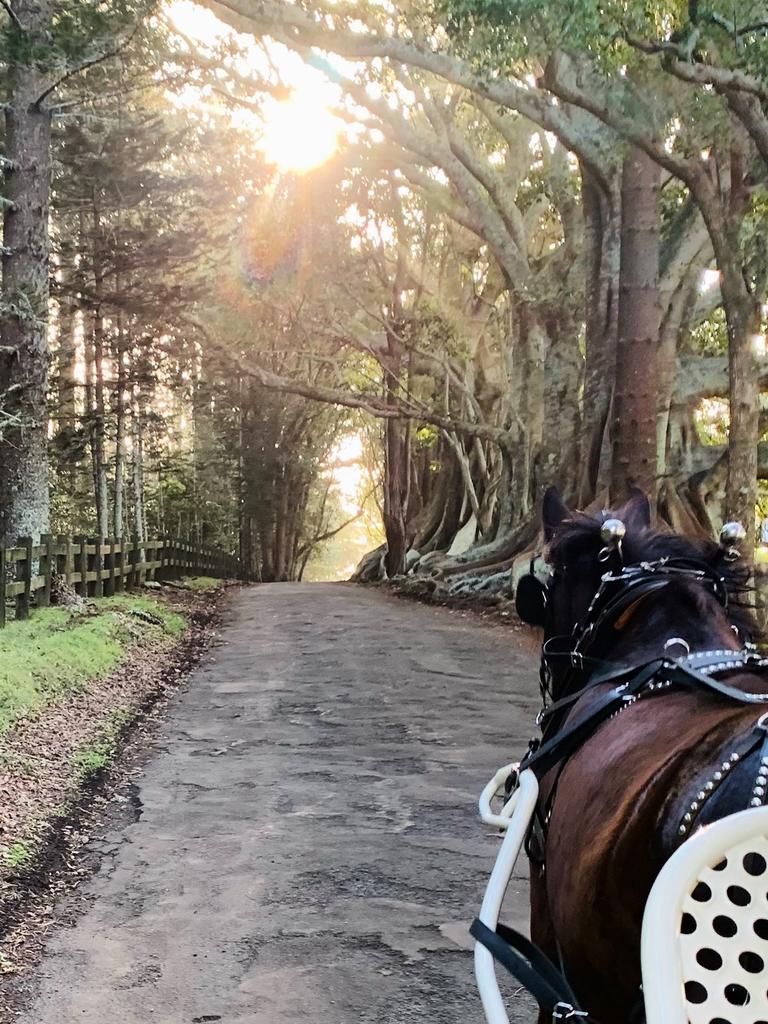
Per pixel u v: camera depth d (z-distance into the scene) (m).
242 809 7.07
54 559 16.42
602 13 10.09
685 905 1.89
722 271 13.37
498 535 25.89
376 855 6.11
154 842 6.42
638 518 3.51
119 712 9.91
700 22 10.40
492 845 6.27
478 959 2.54
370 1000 4.37
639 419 15.49
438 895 5.51
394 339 29.55
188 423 52.38
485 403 32.56
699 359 20.91
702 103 12.62
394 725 9.65
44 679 9.99
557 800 2.73
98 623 14.12
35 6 16.14
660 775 2.21
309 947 4.89
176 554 29.39
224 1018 4.22
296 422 50.56
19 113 16.23
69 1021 4.21
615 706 2.80
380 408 27.73
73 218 27.97
